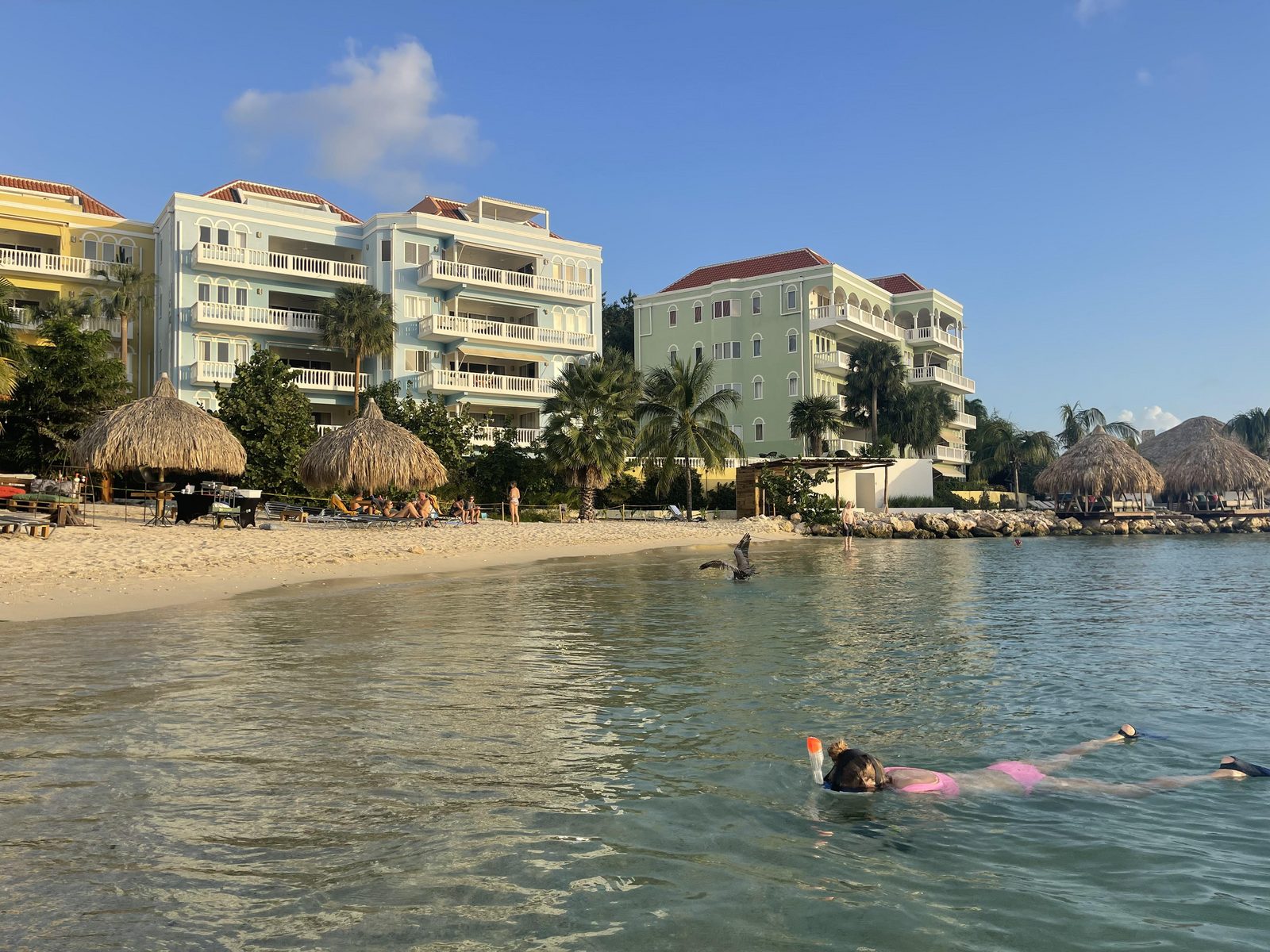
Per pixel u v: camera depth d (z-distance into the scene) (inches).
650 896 143.9
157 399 1066.1
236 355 1972.2
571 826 175.3
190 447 1039.0
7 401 1328.7
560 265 2342.5
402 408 1785.2
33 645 371.6
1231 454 2219.5
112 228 2014.0
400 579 701.3
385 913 135.8
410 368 2122.3
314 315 2026.3
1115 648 400.5
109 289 1947.6
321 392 2007.9
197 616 469.1
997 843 171.8
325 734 238.7
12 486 912.3
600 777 206.7
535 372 2308.1
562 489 1861.5
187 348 1920.5
